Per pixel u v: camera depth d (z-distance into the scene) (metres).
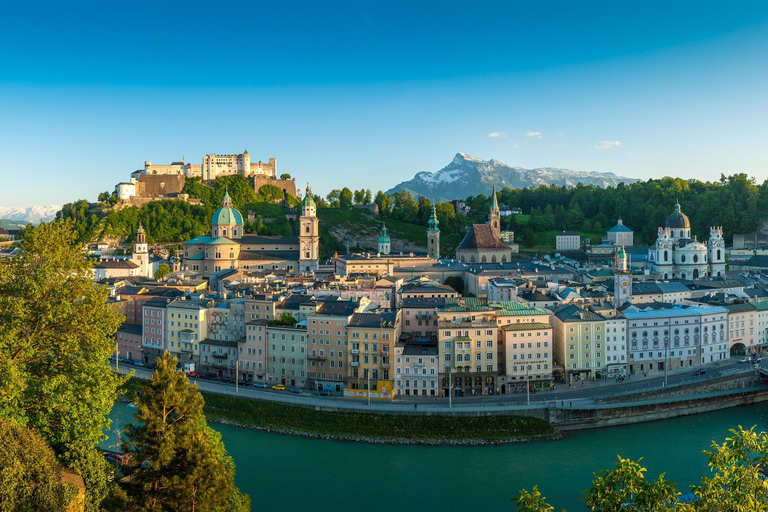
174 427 98.69
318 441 193.75
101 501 93.81
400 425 196.75
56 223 118.88
